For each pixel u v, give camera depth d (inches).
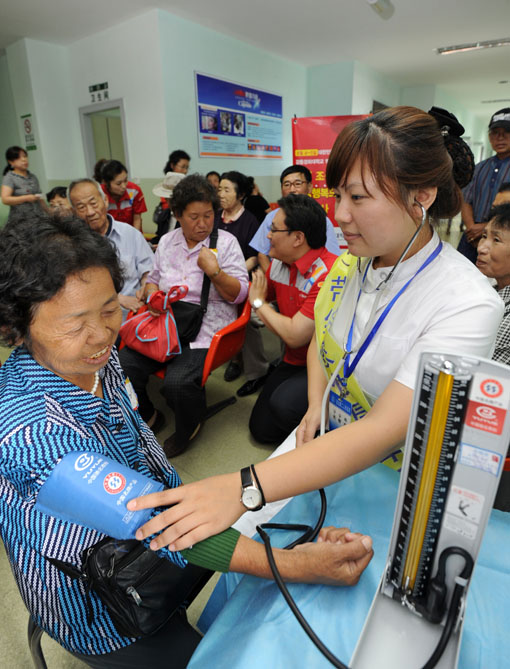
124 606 23.5
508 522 24.6
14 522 23.2
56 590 24.5
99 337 21.6
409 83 309.0
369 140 22.9
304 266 65.5
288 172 112.4
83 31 176.4
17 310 19.8
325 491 28.1
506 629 18.9
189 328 74.7
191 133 181.6
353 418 35.1
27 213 20.8
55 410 22.0
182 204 72.4
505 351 48.3
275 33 188.4
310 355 42.4
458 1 161.8
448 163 24.3
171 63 166.7
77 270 19.7
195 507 20.8
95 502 20.0
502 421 12.7
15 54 188.1
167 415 89.7
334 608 20.5
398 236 25.6
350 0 157.1
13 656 44.8
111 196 143.5
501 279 56.1
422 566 16.1
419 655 15.5
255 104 212.8
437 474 14.5
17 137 223.0
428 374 13.5
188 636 28.8
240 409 91.1
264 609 20.9
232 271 79.0
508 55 233.3
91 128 205.9
